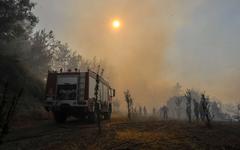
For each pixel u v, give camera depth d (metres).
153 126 13.38
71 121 18.12
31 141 8.98
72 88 15.60
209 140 9.37
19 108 18.05
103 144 8.21
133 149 7.44
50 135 10.48
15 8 24.80
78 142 8.63
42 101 24.84
